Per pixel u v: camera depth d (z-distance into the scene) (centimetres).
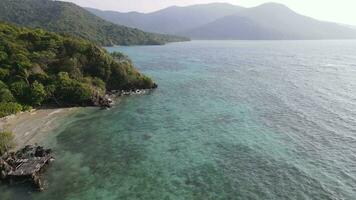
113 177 4719
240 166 5044
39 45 10556
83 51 10450
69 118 7331
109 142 6003
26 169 4672
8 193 4269
